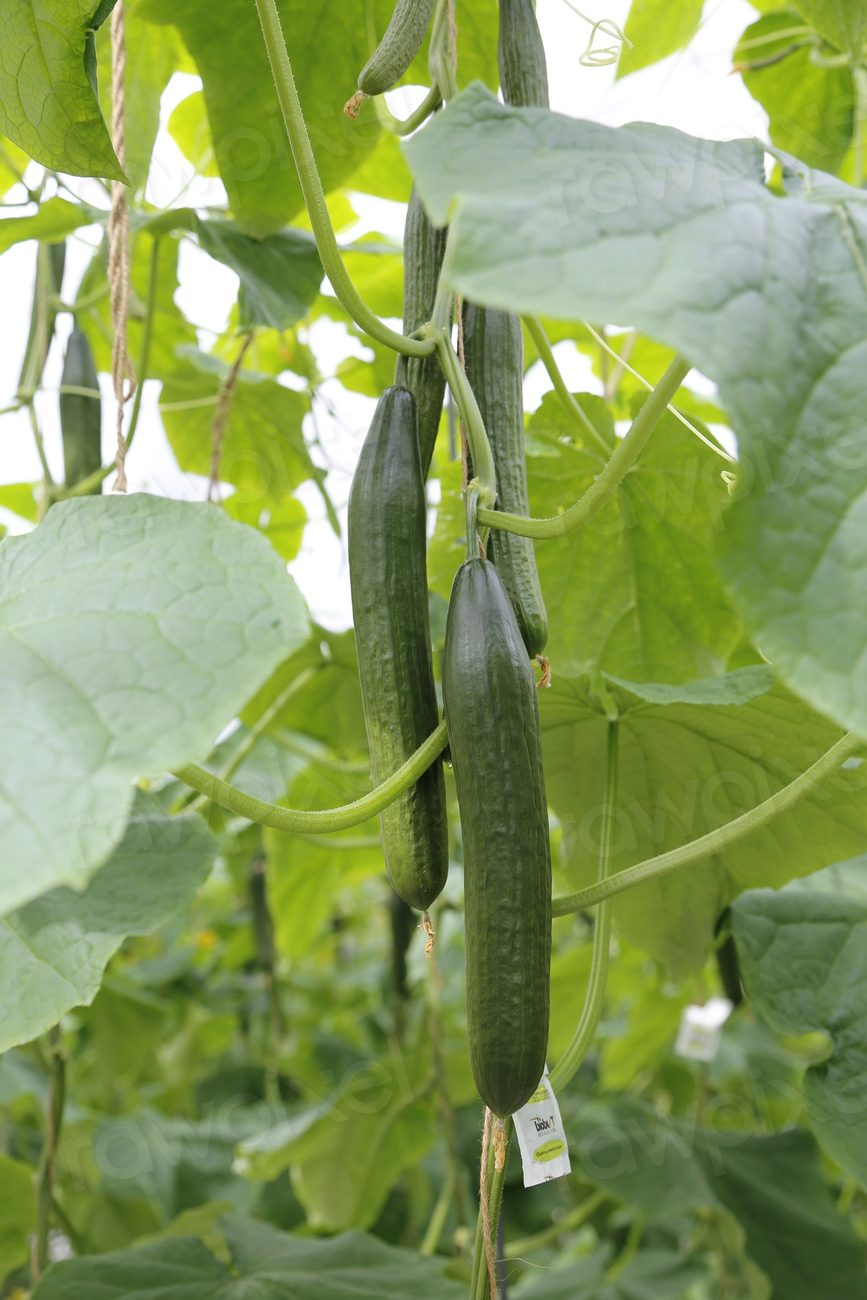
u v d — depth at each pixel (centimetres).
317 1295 139
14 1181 177
